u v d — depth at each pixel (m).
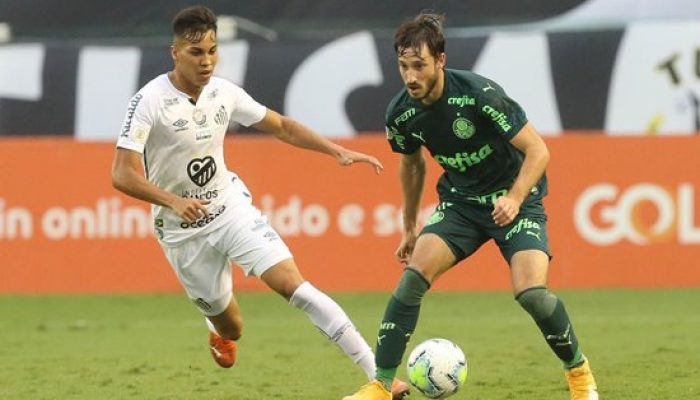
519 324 39.06
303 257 47.25
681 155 46.38
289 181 47.28
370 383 22.53
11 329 39.53
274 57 59.34
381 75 58.59
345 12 61.78
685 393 26.09
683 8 60.03
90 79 60.19
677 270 46.53
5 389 27.84
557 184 46.78
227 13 61.97
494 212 20.97
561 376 28.59
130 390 27.53
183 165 23.92
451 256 22.78
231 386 27.89
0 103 60.41
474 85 22.09
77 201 47.94
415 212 24.36
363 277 47.16
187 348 34.88
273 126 24.88
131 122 23.12
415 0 61.53
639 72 57.88
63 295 47.88
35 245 48.06
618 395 25.94
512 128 21.78
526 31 59.66
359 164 47.09
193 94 23.67
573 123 58.06
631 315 40.59
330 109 59.00
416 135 22.86
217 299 25.36
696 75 57.56
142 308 44.41
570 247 46.78
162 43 60.19
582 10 60.56
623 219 46.62
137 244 48.00
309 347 34.69
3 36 62.44
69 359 32.78
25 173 48.00
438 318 40.59
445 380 22.62
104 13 62.69
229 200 24.47
